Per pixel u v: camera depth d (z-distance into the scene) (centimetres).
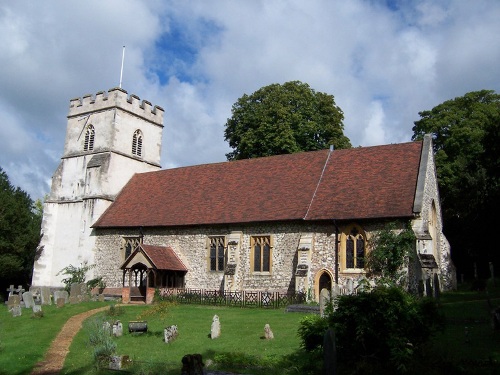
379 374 1219
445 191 4319
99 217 3750
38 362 1634
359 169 3078
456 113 4509
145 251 3112
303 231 2886
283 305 2627
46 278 3884
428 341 1320
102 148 3947
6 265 3894
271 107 4488
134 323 1962
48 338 1983
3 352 1758
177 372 1370
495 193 3441
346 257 2738
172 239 3356
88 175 3891
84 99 4141
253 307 2666
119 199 3862
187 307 2719
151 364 1459
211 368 1386
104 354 1577
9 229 3931
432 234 2950
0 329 2114
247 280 3006
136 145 4144
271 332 1764
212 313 2436
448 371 1211
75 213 3878
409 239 2525
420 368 1216
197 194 3531
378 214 2648
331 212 2816
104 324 1936
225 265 3125
